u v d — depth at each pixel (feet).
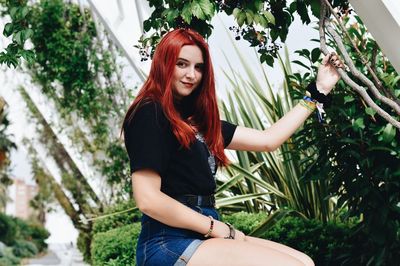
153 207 6.86
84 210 35.63
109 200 31.50
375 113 11.60
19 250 40.68
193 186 7.18
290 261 6.74
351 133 12.03
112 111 29.25
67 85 29.45
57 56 28.94
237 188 17.57
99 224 26.89
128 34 18.70
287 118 8.25
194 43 7.27
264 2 9.71
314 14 9.09
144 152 6.88
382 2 8.02
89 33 28.66
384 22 8.22
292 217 15.88
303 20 9.73
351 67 8.10
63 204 37.29
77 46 28.60
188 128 7.08
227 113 17.43
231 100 17.63
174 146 7.11
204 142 7.45
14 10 11.09
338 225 14.85
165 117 7.06
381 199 11.94
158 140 6.95
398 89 11.35
